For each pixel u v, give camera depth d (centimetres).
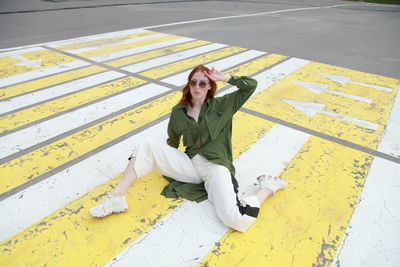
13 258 220
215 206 254
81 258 222
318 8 1817
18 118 410
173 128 271
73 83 529
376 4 2427
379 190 300
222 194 246
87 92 495
